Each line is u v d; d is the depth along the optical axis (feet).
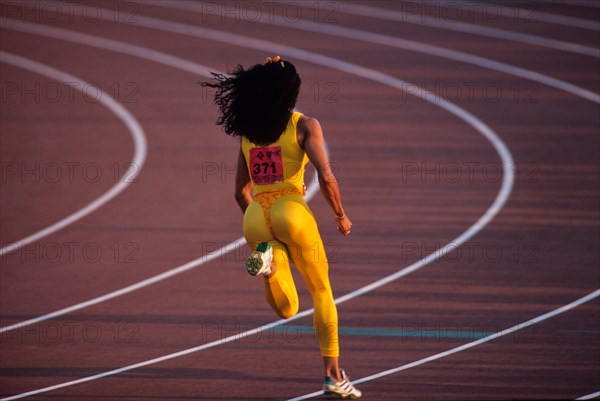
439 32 322.14
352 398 79.51
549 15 343.05
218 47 311.27
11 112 237.66
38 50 314.96
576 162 177.47
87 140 209.26
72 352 93.76
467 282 114.73
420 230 139.44
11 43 325.42
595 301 106.01
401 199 157.58
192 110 237.04
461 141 197.77
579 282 113.19
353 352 91.81
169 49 311.06
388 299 109.09
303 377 85.76
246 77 78.38
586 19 334.44
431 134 204.33
